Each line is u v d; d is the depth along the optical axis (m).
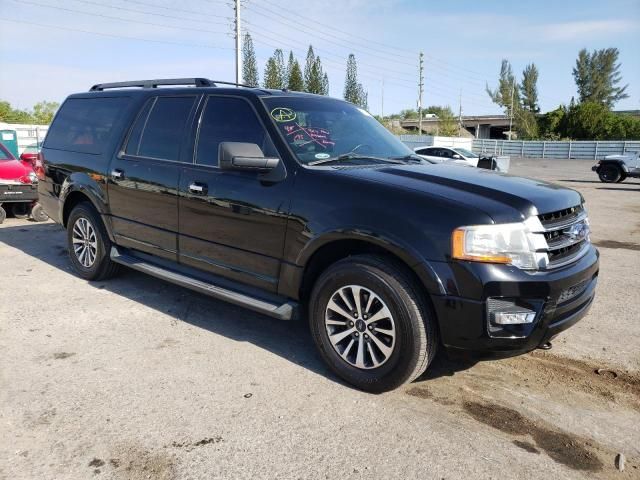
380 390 3.34
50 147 6.09
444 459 2.74
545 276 3.01
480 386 3.54
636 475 2.65
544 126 79.56
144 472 2.60
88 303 4.96
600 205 13.96
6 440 2.82
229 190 3.96
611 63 98.69
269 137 3.89
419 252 3.04
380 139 4.48
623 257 7.43
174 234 4.49
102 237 5.36
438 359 3.93
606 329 4.57
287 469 2.64
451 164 4.29
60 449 2.76
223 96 4.32
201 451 2.77
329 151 3.95
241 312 4.83
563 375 3.72
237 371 3.67
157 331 4.34
